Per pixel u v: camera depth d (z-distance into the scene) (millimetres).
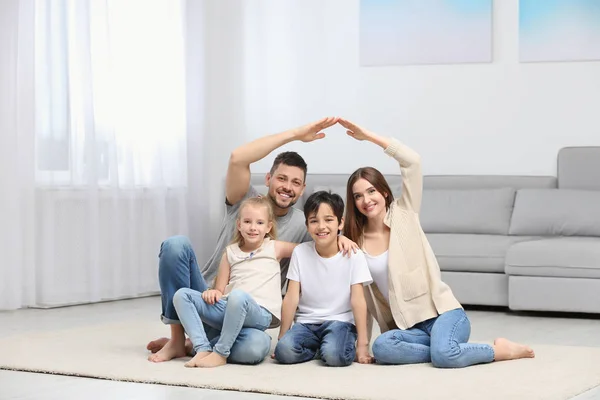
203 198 6891
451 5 6500
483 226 5934
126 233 6129
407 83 6641
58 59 5605
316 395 2965
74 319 5051
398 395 2945
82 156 5758
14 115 5352
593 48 6184
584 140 6223
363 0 6727
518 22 6352
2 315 5188
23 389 3113
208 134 7062
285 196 3742
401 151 3646
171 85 6523
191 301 3508
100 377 3297
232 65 7086
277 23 6984
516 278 5273
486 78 6438
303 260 3625
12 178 5348
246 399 2947
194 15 6812
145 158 6312
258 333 3508
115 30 6059
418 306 3578
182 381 3178
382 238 3670
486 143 6449
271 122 7008
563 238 5543
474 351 3477
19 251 5402
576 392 3025
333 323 3545
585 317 5230
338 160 6812
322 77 6867
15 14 5348
